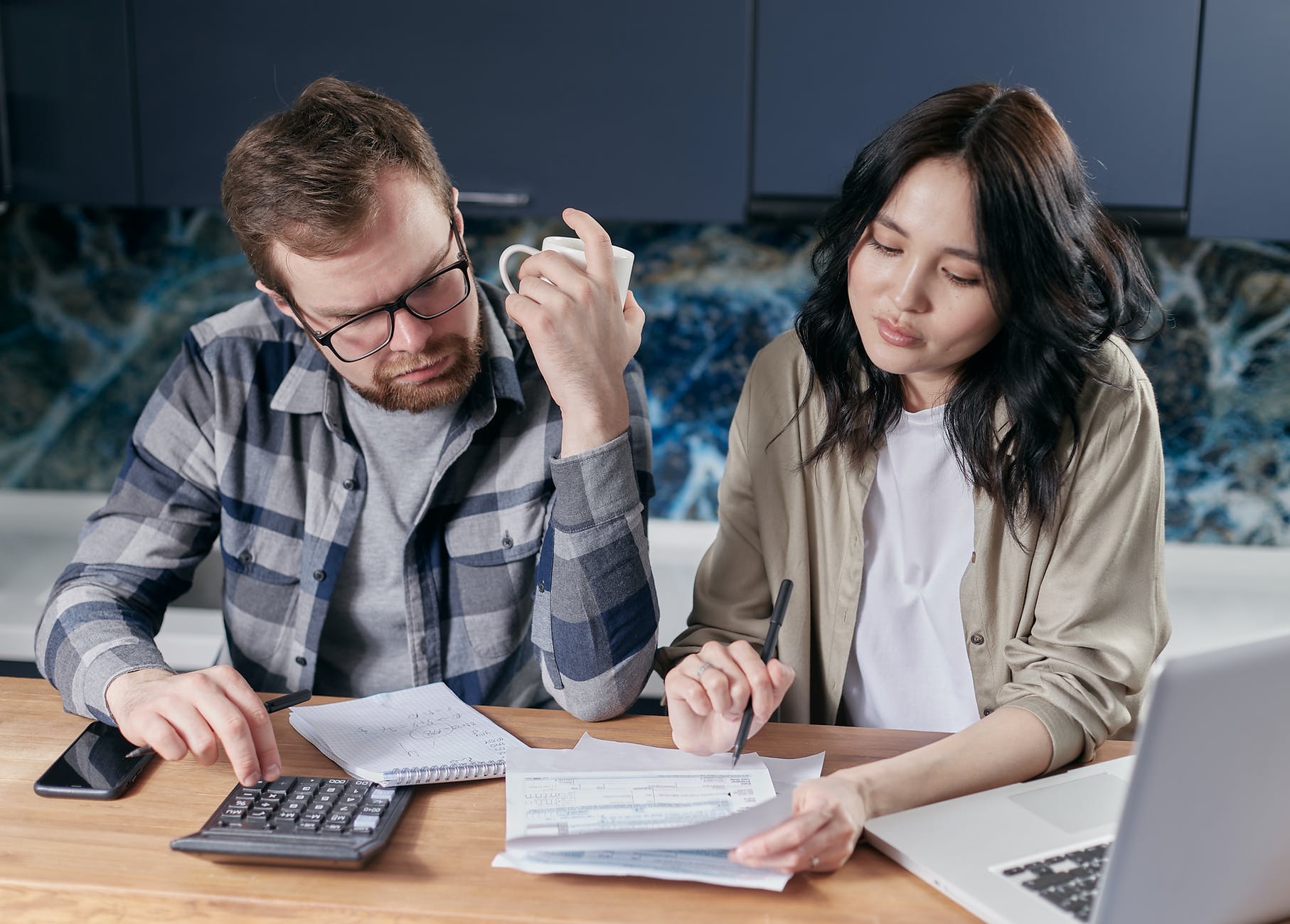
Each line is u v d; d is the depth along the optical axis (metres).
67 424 2.42
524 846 0.78
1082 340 1.01
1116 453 1.07
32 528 2.36
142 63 1.88
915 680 1.21
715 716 0.98
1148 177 1.82
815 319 1.14
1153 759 0.63
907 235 0.97
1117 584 1.06
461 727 1.04
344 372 1.12
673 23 1.83
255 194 1.02
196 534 1.28
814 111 1.84
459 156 1.90
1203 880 0.69
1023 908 0.76
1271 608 2.08
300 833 0.83
